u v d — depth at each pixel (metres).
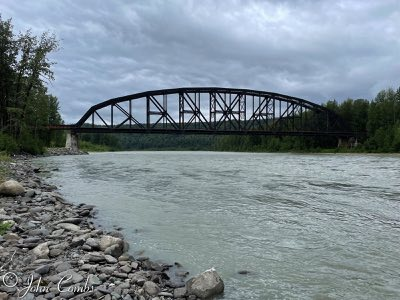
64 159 54.75
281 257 9.47
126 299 6.51
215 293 7.27
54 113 104.56
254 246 10.40
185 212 14.95
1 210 12.59
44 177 27.94
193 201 17.52
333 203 17.00
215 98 102.12
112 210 15.31
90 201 17.44
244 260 9.26
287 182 25.52
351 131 130.88
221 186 23.16
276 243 10.67
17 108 50.91
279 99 113.00
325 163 51.47
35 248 8.87
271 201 17.53
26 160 45.84
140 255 9.59
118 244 9.55
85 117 91.50
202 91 100.94
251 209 15.57
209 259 9.34
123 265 8.38
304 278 8.09
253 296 7.21
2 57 51.53
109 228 12.31
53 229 11.18
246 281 7.94
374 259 9.25
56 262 8.02
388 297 7.14
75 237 10.02
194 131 98.75
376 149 110.75
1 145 44.97
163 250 10.05
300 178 28.38
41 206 14.30
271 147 148.88
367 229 12.18
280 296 7.21
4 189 15.69
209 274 7.52
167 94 97.56
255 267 8.77
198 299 7.07
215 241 10.89
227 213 14.76
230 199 18.11
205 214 14.56
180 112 99.06
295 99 116.12
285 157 76.94
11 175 22.73
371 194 19.80
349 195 19.44
